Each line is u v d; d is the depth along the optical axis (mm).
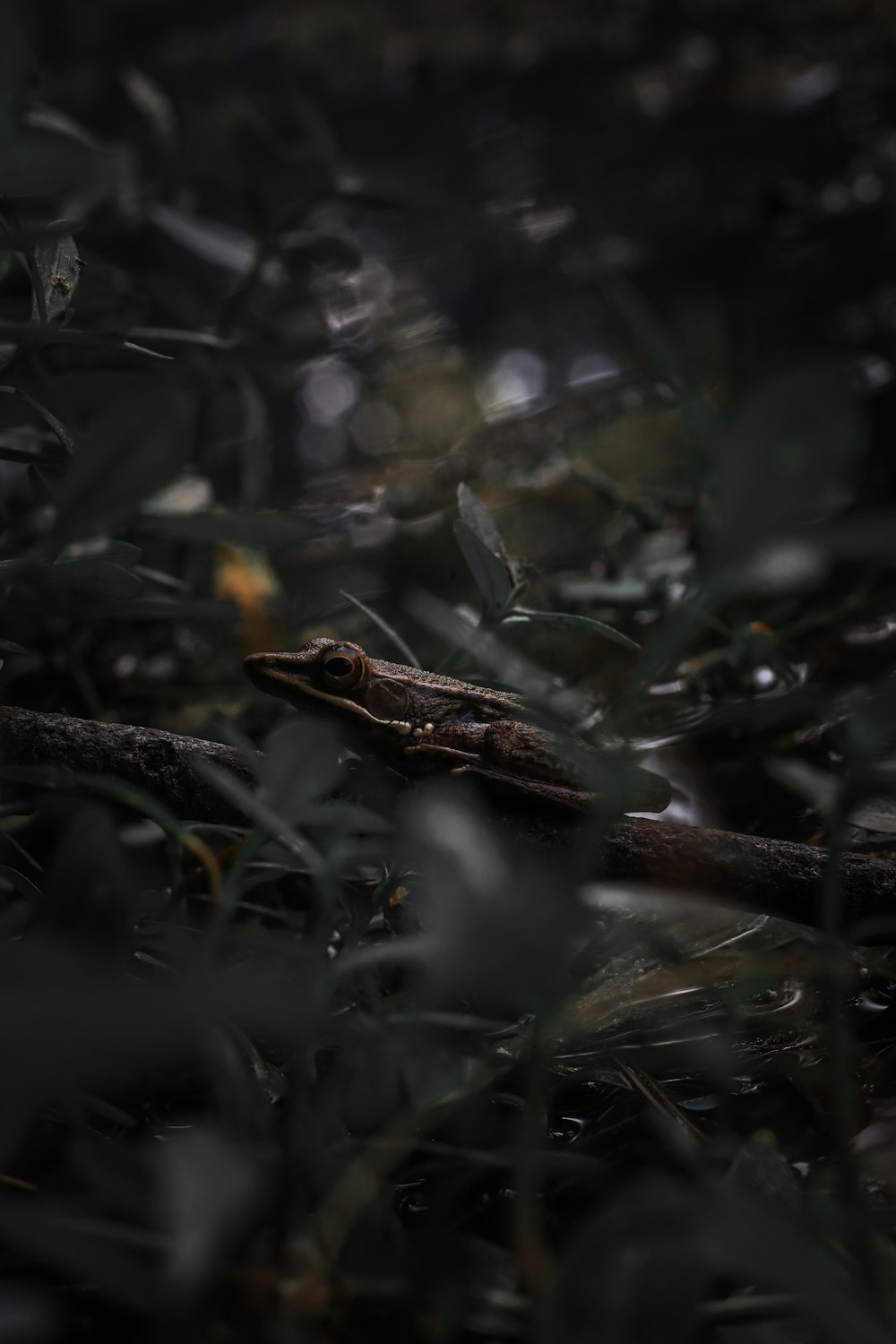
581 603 465
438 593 513
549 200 846
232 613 389
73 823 324
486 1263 325
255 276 469
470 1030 354
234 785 326
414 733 393
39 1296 325
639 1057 363
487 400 724
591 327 795
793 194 682
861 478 514
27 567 346
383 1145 324
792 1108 363
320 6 912
